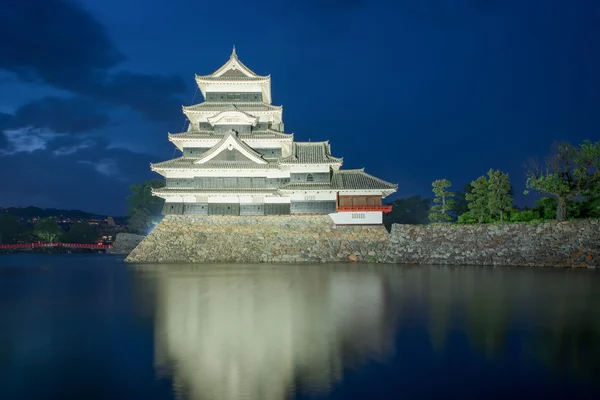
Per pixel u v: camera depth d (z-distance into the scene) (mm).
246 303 25453
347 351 16391
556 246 44562
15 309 24344
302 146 62875
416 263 50188
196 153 64000
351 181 59562
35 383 13688
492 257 47062
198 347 17016
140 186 105312
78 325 20547
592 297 26516
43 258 73625
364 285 32125
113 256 81438
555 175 46375
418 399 12320
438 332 18750
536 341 17344
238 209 59625
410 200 105125
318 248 55219
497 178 52969
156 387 13328
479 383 13359
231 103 67562
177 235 57375
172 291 30031
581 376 13773
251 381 13703
